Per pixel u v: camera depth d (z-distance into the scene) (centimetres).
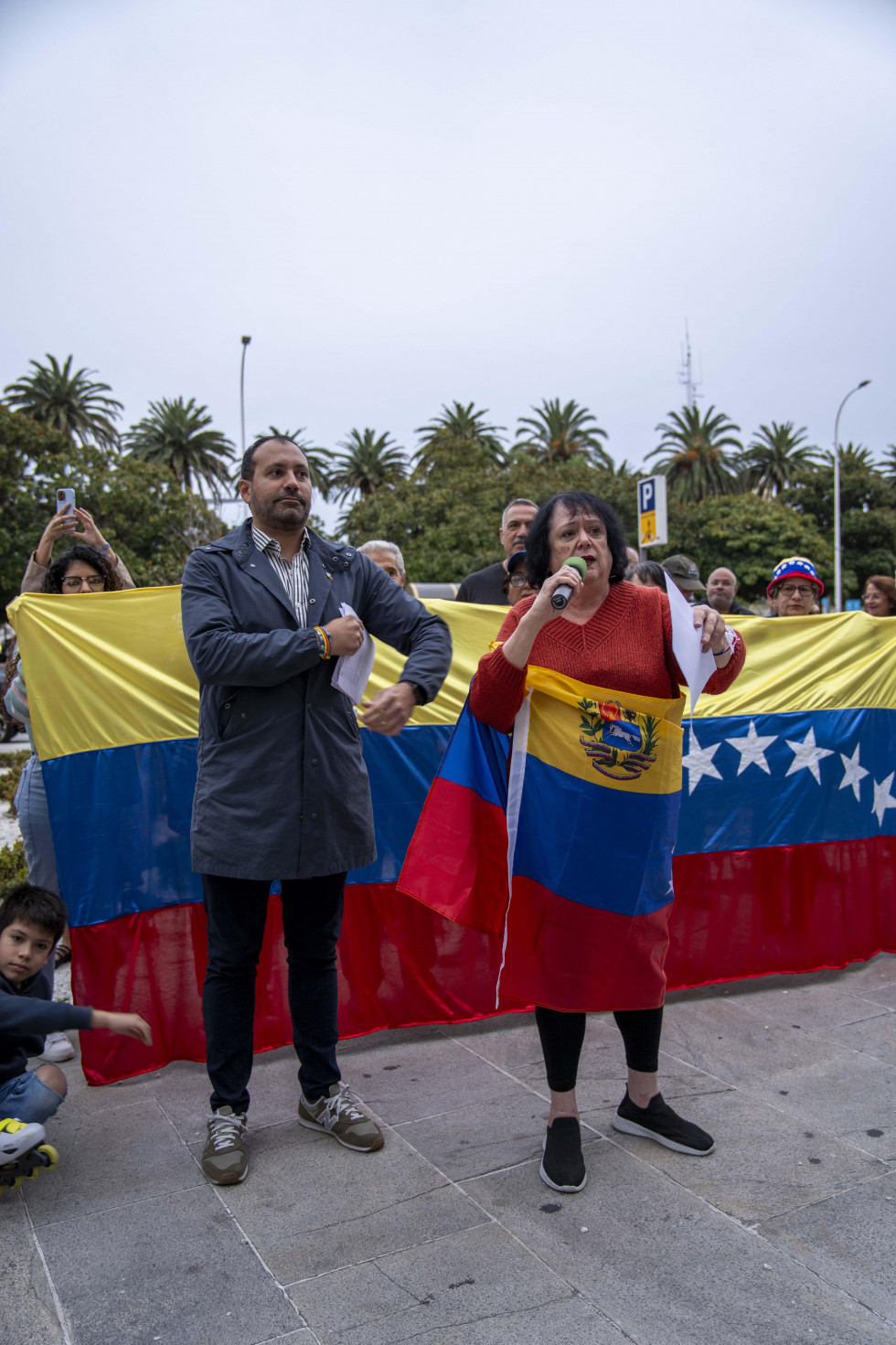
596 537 249
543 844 246
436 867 254
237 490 272
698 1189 235
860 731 405
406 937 337
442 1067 308
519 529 473
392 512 3206
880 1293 195
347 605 248
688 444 4884
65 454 2672
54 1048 318
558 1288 197
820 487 3956
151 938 309
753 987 375
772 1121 269
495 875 260
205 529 2927
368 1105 282
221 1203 231
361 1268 204
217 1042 254
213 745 253
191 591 249
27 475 2647
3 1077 246
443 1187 237
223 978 255
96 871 298
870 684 411
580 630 250
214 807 250
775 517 3412
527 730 250
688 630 242
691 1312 189
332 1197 233
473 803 258
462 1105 281
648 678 246
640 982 246
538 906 246
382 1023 335
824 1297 194
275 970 323
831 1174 240
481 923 260
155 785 311
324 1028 268
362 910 332
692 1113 274
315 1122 268
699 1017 346
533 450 5016
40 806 316
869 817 408
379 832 335
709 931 375
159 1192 236
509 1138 261
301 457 264
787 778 388
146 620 313
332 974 271
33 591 354
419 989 337
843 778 399
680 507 3522
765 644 399
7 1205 232
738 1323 186
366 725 243
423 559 3023
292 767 248
